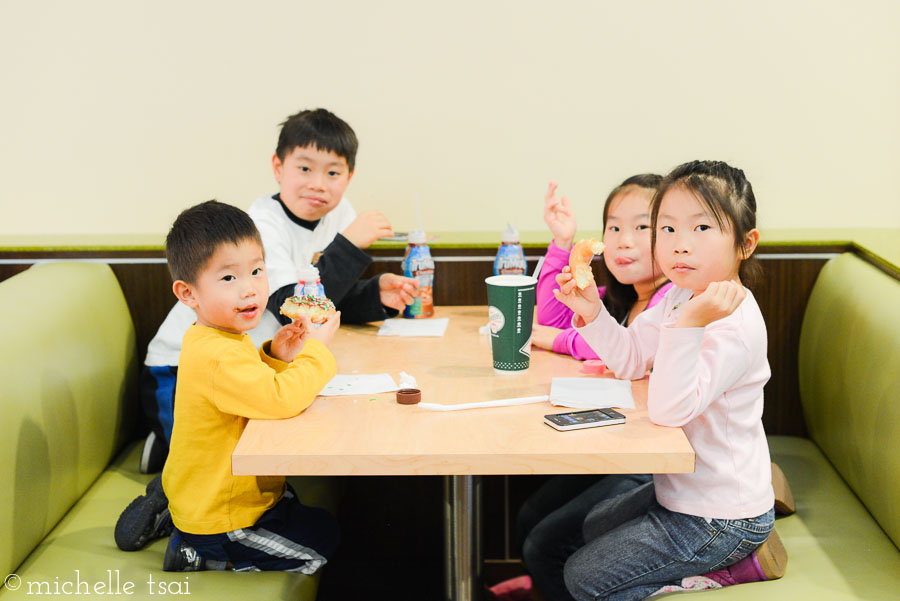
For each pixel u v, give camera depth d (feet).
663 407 3.70
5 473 4.32
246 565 4.49
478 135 7.18
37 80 7.09
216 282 4.16
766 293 6.45
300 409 3.91
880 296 5.17
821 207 7.13
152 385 5.99
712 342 3.93
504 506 6.95
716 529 4.03
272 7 7.00
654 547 4.15
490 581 6.98
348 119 7.18
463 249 6.68
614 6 6.90
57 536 4.87
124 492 5.54
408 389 4.14
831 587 4.17
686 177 4.10
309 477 6.16
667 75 6.99
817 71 6.89
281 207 6.12
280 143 5.98
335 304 5.70
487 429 3.70
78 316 5.70
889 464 4.51
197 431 4.22
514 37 6.99
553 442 3.53
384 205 7.34
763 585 4.20
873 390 4.80
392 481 7.00
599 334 4.40
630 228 5.29
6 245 6.60
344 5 6.98
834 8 6.78
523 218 7.32
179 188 7.30
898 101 6.88
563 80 7.05
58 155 7.24
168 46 7.06
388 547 7.11
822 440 5.82
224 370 3.97
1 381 4.45
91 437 5.54
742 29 6.88
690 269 4.09
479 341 5.35
